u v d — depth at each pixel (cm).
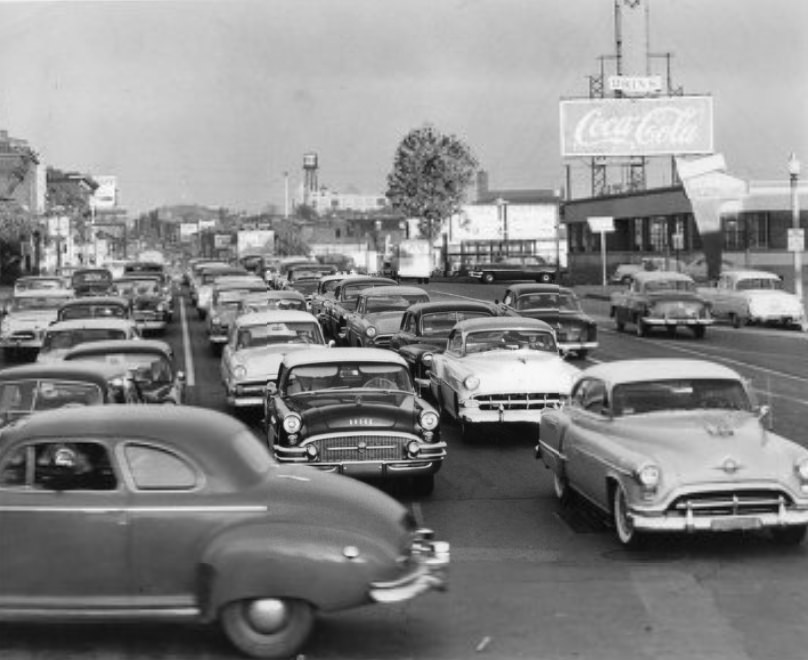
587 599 911
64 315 2558
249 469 793
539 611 879
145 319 3616
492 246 9575
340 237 14162
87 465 774
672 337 3491
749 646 787
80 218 9662
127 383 1275
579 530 1165
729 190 5309
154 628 831
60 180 10256
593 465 1122
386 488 1381
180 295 6238
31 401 1203
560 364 1709
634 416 1127
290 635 757
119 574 762
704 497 1003
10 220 6712
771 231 5228
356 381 1384
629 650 782
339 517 773
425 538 823
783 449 1045
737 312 3844
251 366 1902
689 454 1023
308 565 749
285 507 771
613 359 2812
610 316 4144
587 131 6912
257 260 7206
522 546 1098
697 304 3438
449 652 782
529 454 1625
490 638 813
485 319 1877
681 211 5872
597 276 6975
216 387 2381
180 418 816
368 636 818
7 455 780
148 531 762
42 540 765
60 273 6662
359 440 1261
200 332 3766
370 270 9388
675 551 1064
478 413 1642
